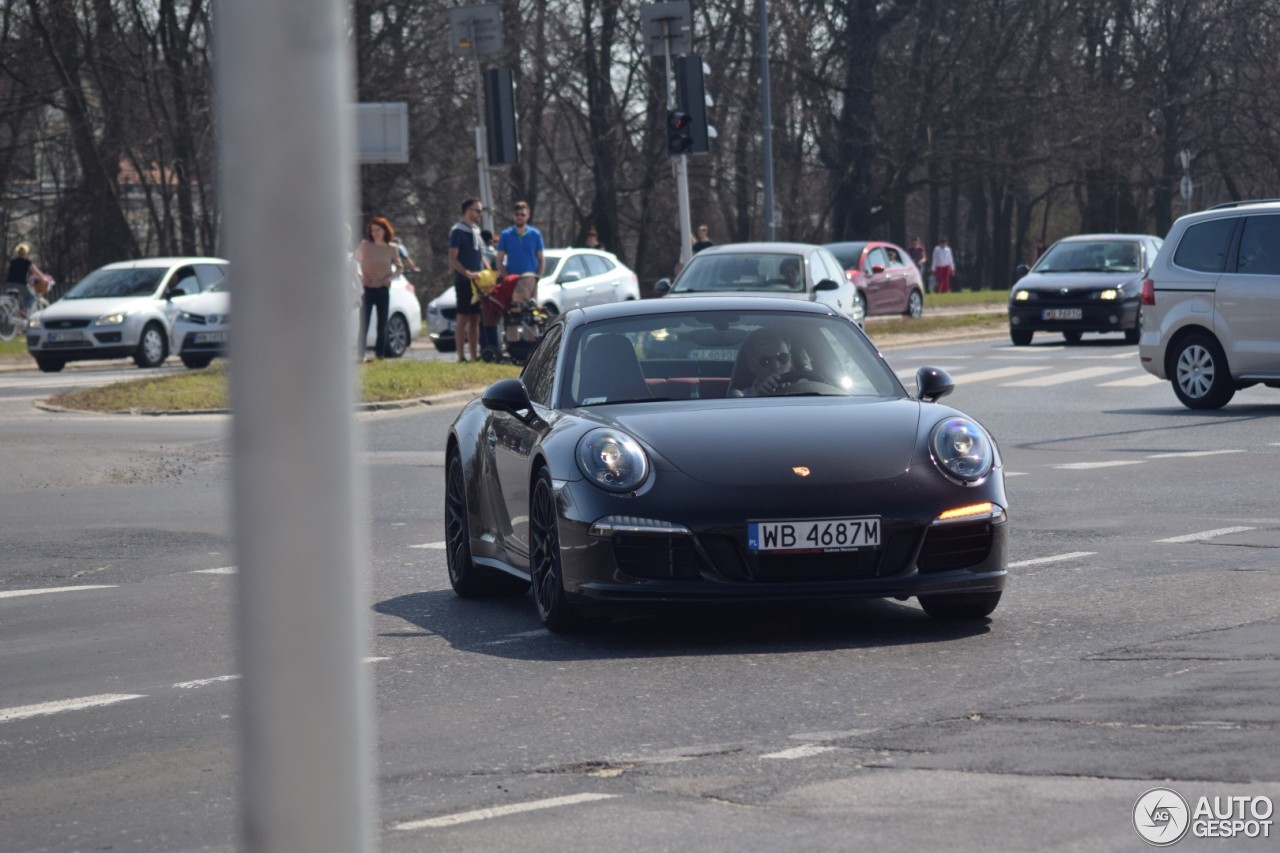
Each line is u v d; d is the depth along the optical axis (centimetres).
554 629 1872
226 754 1366
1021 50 14425
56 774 1319
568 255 8181
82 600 2216
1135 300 7481
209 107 12081
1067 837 1045
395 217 13012
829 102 14538
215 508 3167
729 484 1773
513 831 1096
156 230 13188
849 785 1183
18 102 11919
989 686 1507
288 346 470
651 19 6241
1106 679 1510
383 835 1095
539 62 14000
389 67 12162
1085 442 3906
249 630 477
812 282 5847
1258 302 4484
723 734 1360
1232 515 2675
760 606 2016
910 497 1781
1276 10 16075
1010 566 2234
